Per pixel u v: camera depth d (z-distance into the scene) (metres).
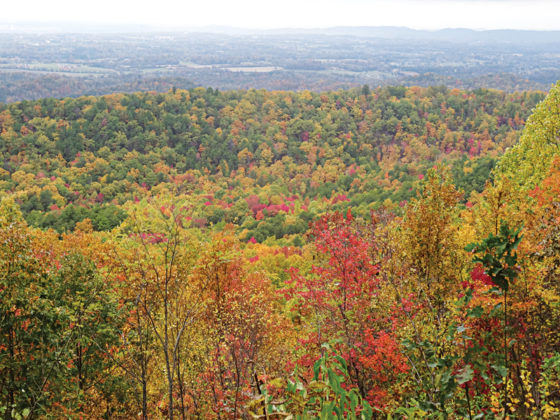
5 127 167.62
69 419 9.02
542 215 8.62
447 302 8.26
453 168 101.75
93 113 181.12
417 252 9.05
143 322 11.36
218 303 11.02
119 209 81.12
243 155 185.38
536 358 6.80
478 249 4.82
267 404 5.04
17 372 8.97
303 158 189.75
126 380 11.09
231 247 11.88
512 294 6.86
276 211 119.62
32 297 8.95
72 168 154.88
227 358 10.27
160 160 170.38
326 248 11.82
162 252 10.48
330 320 10.91
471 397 5.93
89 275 10.18
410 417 4.95
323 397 4.62
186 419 10.41
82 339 9.62
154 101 198.00
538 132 20.08
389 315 10.19
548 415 5.39
